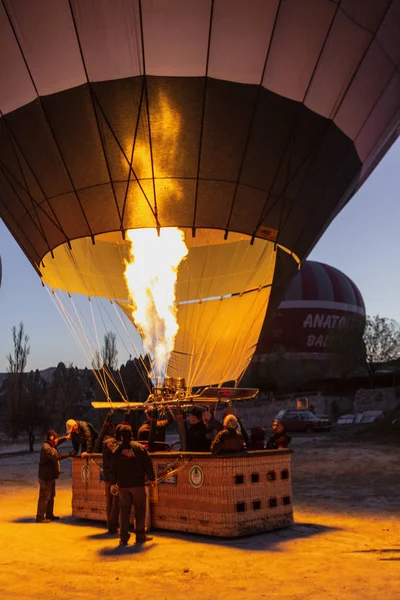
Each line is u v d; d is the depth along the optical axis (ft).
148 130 28.17
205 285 38.55
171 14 27.30
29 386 179.11
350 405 147.95
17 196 31.27
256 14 27.50
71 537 24.90
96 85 27.99
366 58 29.37
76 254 36.47
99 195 29.19
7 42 28.14
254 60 27.94
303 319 179.11
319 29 28.22
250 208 29.32
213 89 27.86
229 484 23.73
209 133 28.27
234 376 36.86
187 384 36.04
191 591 16.61
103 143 28.53
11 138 29.53
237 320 37.58
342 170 31.12
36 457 87.35
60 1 27.45
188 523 24.66
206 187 28.81
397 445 68.18
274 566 19.19
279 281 35.65
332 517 29.27
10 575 18.74
